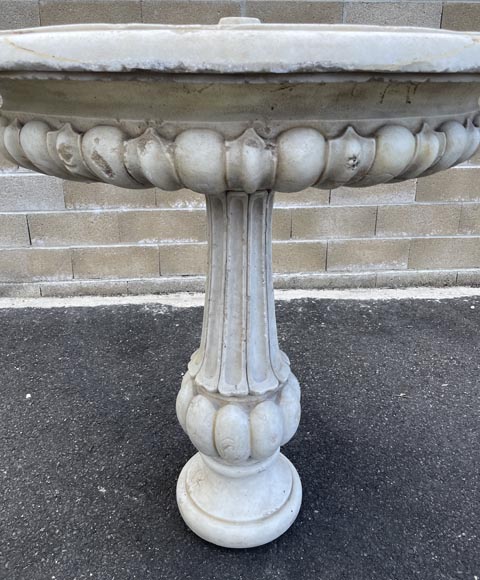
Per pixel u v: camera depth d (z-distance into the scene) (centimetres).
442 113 104
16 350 263
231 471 154
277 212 311
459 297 324
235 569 152
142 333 281
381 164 99
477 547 158
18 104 104
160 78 85
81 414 217
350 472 188
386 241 323
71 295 322
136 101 91
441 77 92
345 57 82
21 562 153
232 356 144
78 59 83
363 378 243
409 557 155
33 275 317
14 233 306
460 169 309
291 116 92
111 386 236
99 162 97
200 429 145
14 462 190
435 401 227
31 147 105
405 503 174
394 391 234
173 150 92
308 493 178
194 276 324
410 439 204
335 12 270
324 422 213
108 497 176
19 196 299
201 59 81
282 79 84
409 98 96
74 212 304
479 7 273
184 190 303
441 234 324
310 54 81
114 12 264
